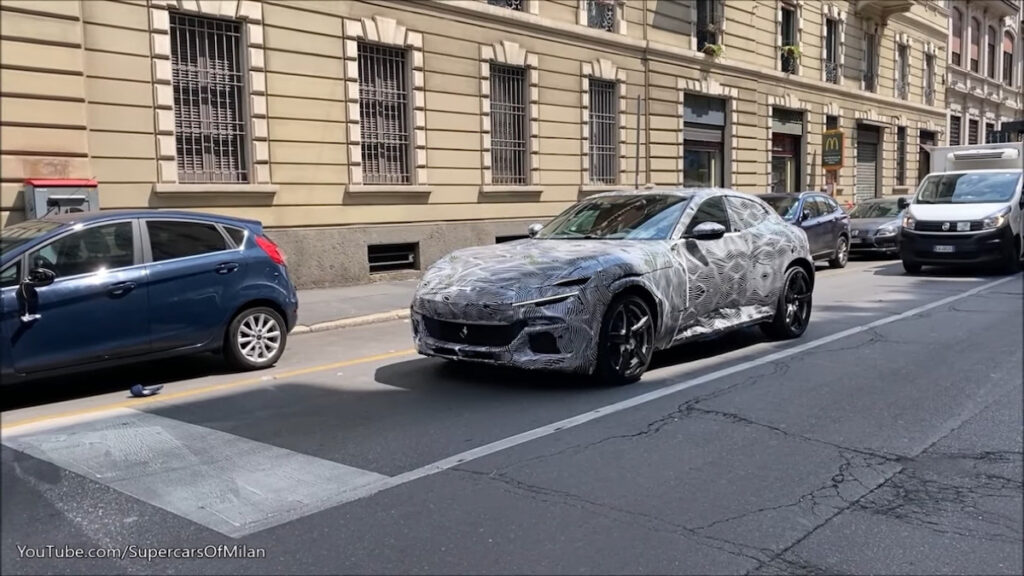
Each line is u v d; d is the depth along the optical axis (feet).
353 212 47.24
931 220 51.96
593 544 13.24
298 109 44.04
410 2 48.98
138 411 21.58
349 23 46.03
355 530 13.75
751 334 31.73
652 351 24.00
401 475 16.31
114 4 36.94
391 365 27.20
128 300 23.34
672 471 16.53
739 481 16.05
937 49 123.44
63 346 22.13
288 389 23.93
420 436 18.84
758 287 28.40
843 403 21.68
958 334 31.83
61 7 35.12
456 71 52.16
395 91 49.49
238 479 16.19
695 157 75.56
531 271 22.09
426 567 12.46
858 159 105.91
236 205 41.88
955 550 13.26
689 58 71.77
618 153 65.46
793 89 88.74
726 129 78.89
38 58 34.53
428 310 22.71
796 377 24.53
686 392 22.61
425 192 50.65
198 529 13.84
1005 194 52.70
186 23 40.04
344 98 46.21
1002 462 17.31
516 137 57.57
